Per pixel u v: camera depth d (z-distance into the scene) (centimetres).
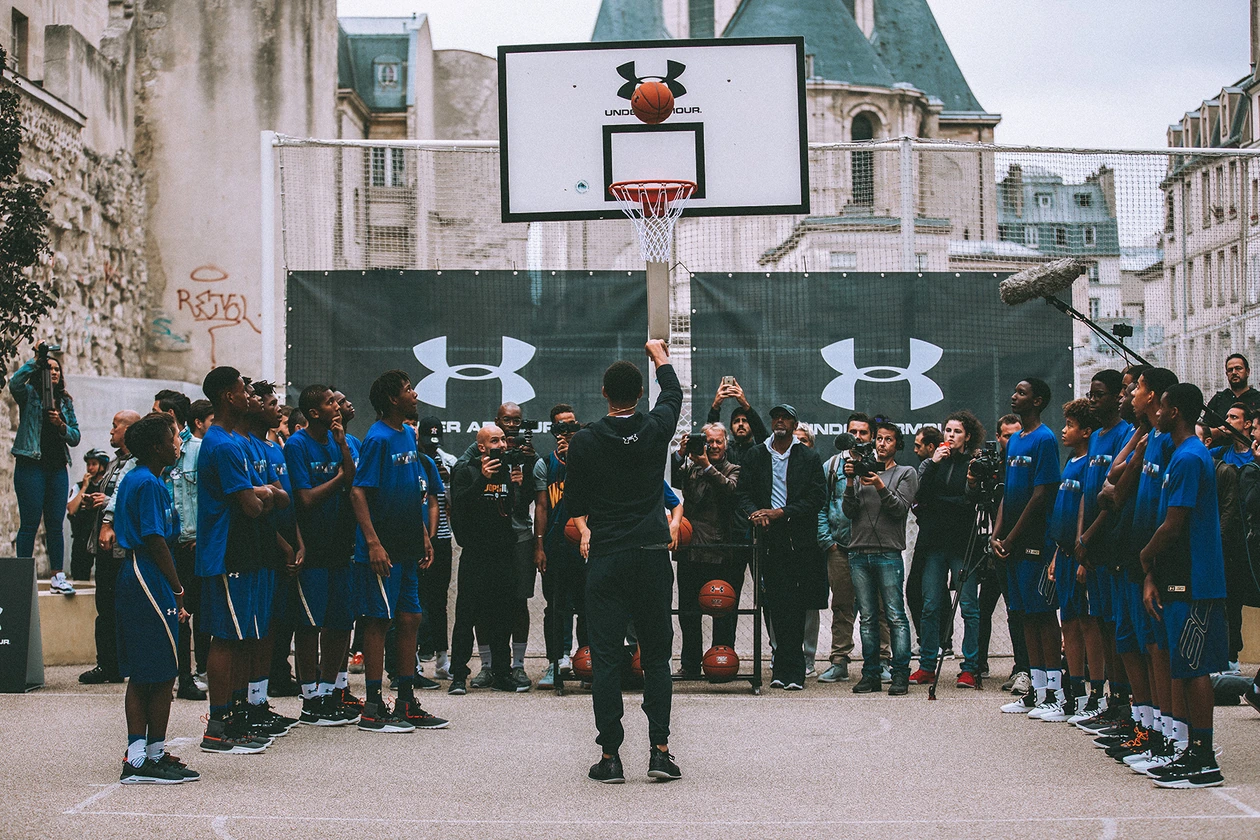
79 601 1029
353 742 673
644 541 586
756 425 943
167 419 591
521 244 1241
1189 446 568
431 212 1242
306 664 735
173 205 2823
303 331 1050
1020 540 766
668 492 838
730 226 1140
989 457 812
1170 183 1091
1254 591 789
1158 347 1095
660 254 930
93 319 2445
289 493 727
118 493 580
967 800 536
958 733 700
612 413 602
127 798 538
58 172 2272
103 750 646
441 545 930
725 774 594
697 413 1045
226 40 2869
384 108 4100
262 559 666
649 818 507
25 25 2405
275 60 2878
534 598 1069
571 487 597
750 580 1059
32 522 995
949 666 1011
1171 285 1095
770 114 931
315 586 730
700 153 930
